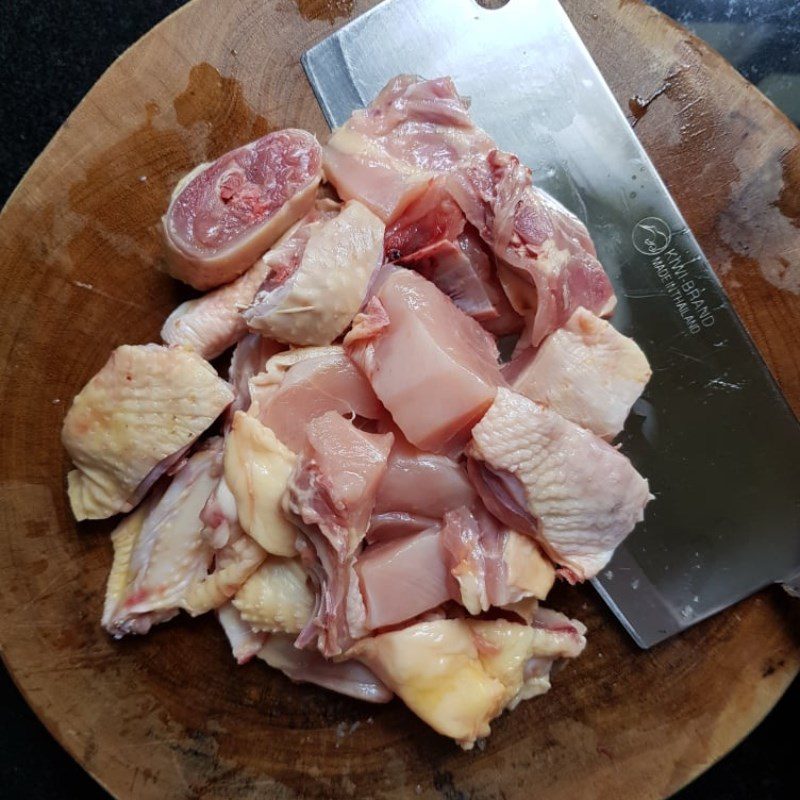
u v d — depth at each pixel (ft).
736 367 0.73
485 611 0.70
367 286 0.67
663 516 0.74
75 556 0.74
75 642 0.73
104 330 0.74
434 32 0.74
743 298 0.75
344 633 0.65
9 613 0.72
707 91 0.74
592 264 0.71
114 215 0.73
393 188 0.69
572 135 0.74
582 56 0.73
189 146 0.74
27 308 0.72
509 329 0.76
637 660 0.76
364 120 0.72
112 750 0.72
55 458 0.73
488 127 0.75
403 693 0.65
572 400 0.69
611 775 0.75
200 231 0.69
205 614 0.75
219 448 0.73
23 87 0.92
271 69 0.74
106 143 0.72
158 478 0.72
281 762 0.74
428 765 0.74
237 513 0.66
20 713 0.87
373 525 0.69
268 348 0.72
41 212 0.72
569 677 0.76
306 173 0.70
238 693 0.75
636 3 0.74
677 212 0.73
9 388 0.72
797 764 0.89
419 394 0.65
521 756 0.75
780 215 0.74
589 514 0.65
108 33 0.92
